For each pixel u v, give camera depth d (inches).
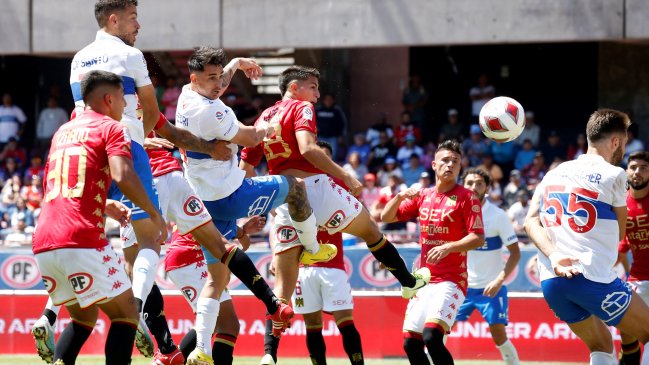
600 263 379.6
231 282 719.1
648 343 383.6
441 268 457.7
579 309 391.5
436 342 446.3
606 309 379.6
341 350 620.4
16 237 823.7
